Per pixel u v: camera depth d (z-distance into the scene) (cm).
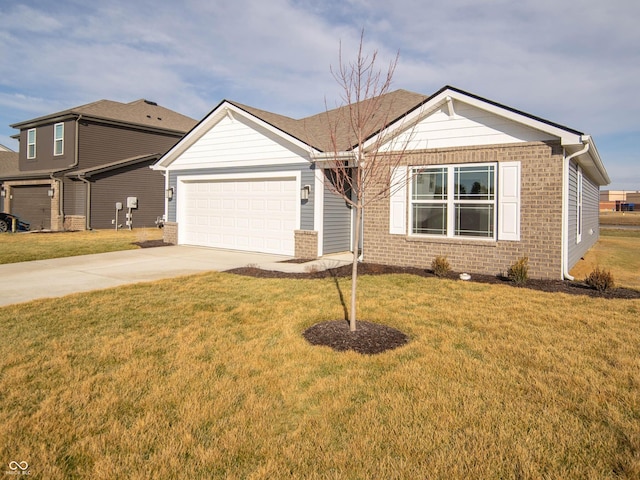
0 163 2923
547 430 299
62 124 2272
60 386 367
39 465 260
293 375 395
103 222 2184
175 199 1533
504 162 877
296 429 303
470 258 920
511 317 584
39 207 2314
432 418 316
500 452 273
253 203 1333
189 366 412
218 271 974
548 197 837
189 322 561
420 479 248
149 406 333
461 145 923
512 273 817
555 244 834
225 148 1382
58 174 2092
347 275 916
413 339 499
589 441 286
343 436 294
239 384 374
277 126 1223
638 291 753
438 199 961
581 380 377
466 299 690
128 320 570
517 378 386
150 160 2392
